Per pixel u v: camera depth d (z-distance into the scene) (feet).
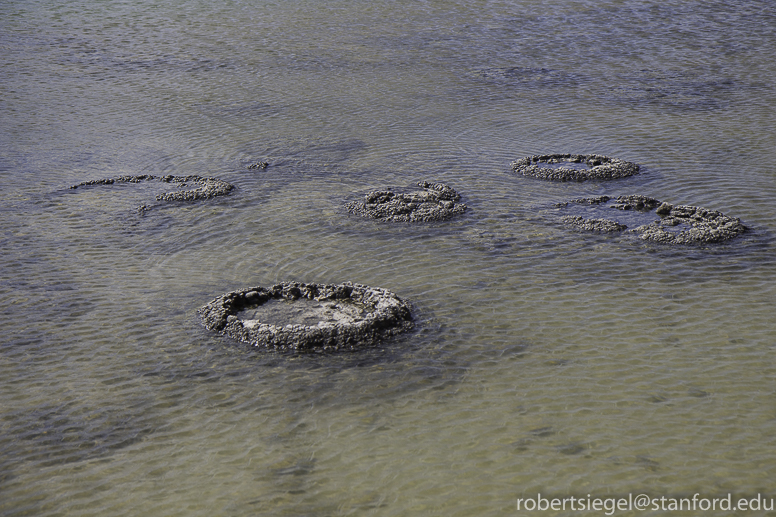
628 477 21.02
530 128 57.31
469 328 29.68
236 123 59.06
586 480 20.95
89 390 25.95
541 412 24.18
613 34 86.99
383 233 39.17
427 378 26.30
